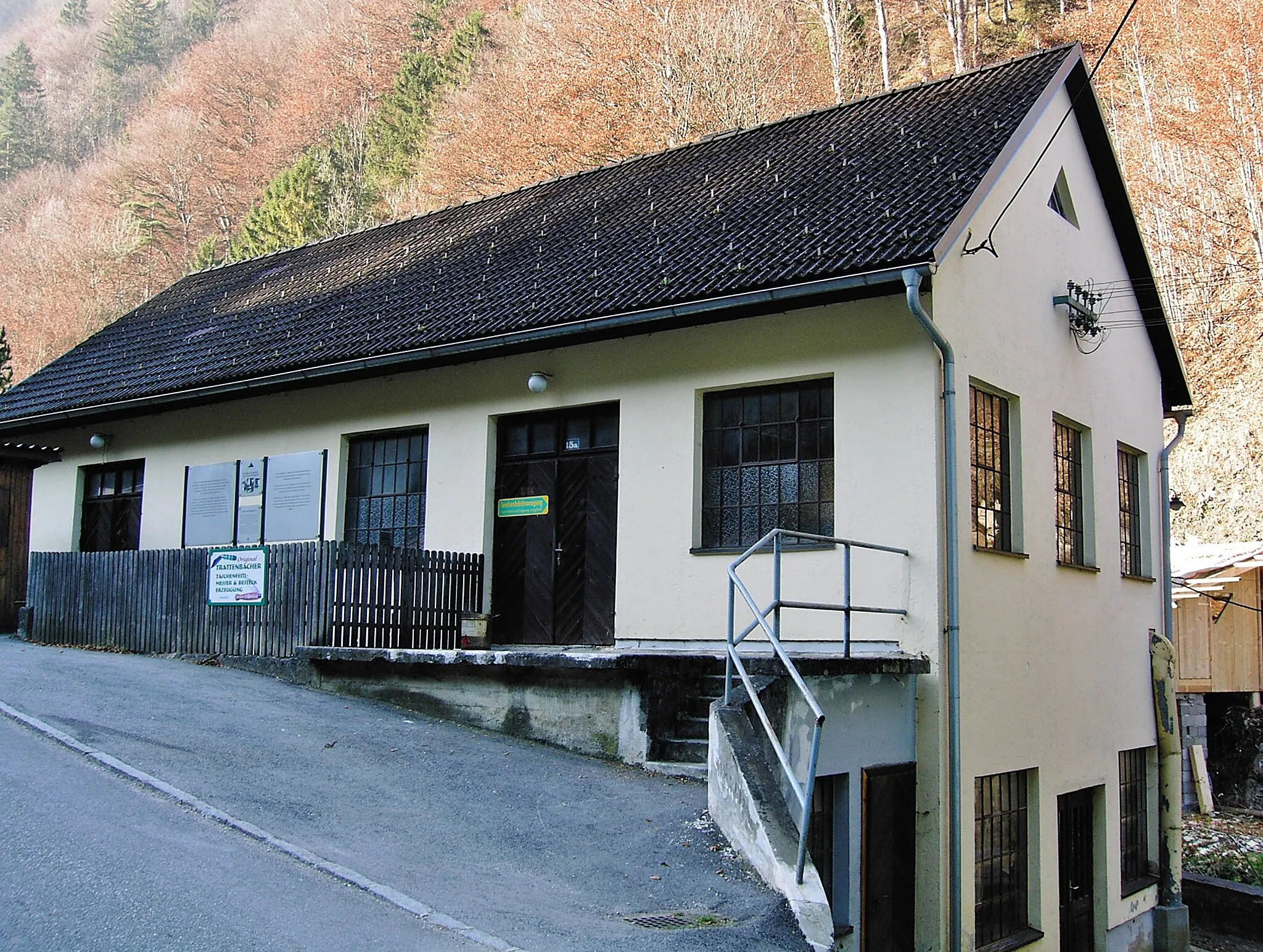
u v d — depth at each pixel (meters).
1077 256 13.62
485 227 17.34
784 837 7.44
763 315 11.29
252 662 12.99
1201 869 15.42
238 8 87.38
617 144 36.84
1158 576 15.04
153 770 8.45
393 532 14.17
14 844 6.69
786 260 10.85
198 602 13.80
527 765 9.89
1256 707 19.02
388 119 55.91
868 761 9.47
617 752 10.29
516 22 51.66
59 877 6.29
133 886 6.27
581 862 7.59
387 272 17.06
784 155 14.39
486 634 12.26
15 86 87.50
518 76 42.47
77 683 11.30
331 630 12.43
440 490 13.65
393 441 14.38
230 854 6.97
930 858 9.80
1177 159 31.44
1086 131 13.91
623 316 11.46
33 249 65.75
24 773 8.06
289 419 15.16
